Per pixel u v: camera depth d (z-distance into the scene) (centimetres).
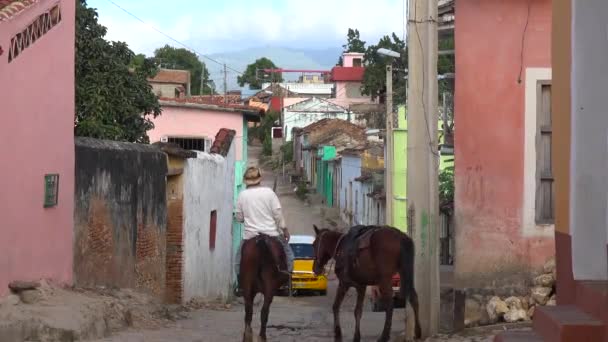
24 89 1189
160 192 1842
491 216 1352
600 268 921
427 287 1280
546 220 1351
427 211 1284
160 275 1847
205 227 2286
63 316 1128
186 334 1370
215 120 3519
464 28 1349
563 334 802
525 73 1346
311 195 6322
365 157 4650
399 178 3925
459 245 1354
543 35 1345
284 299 2884
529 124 1348
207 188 2309
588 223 922
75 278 1427
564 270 980
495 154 1352
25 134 1195
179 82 5334
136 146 1719
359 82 8988
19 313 1089
